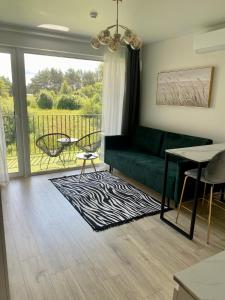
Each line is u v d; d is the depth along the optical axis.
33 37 3.59
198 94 3.53
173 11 2.73
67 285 1.76
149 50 4.42
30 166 4.11
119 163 3.94
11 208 2.91
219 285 0.65
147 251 2.16
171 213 2.87
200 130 3.61
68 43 3.87
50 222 2.62
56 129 4.42
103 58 4.24
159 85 4.23
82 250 2.16
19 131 3.87
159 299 1.65
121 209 2.94
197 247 2.23
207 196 3.15
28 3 2.55
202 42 3.17
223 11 2.71
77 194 3.35
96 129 4.74
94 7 2.64
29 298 1.64
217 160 2.17
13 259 2.02
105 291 1.71
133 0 2.43
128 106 4.55
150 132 4.18
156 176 3.12
